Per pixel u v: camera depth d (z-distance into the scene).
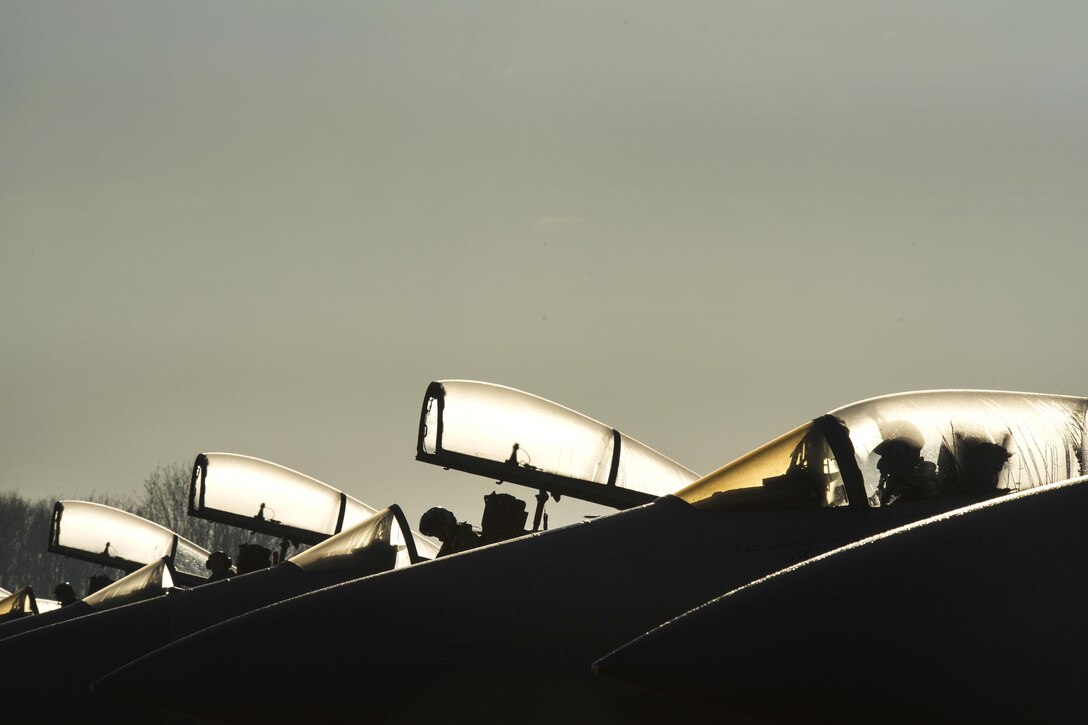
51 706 43.16
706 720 28.20
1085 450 32.44
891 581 18.89
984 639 17.91
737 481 31.73
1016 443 32.28
